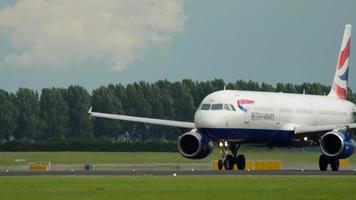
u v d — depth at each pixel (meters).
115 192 125.94
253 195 122.06
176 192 126.19
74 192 125.88
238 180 149.88
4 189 130.62
